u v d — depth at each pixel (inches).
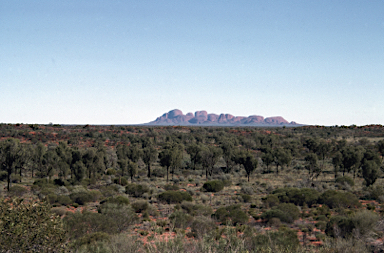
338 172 2591.0
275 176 2506.2
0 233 270.7
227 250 352.2
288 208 1042.7
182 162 3073.3
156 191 1717.5
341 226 672.4
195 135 5241.1
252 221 960.9
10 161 1665.8
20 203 297.3
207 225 741.3
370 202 1400.1
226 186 2100.1
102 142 4183.1
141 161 3068.4
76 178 1943.9
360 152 2391.7
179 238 358.9
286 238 534.6
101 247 485.4
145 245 437.7
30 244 284.5
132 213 880.3
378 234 613.3
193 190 1796.3
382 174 2413.9
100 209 938.7
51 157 2148.1
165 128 6633.9
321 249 492.1
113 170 2495.1
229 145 2842.0
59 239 306.5
